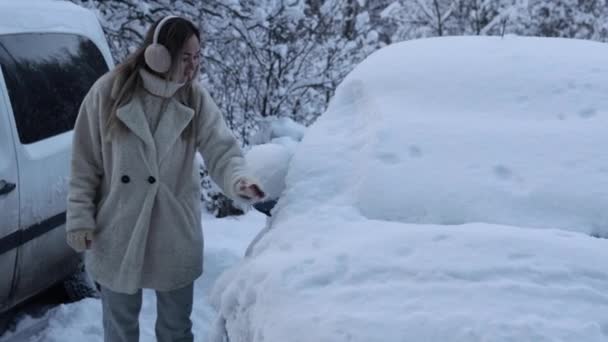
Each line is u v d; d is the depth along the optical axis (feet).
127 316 8.89
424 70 9.94
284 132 26.91
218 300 7.57
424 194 7.91
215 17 25.85
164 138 8.15
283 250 7.30
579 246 6.54
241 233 19.21
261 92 29.99
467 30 39.75
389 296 5.89
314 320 5.74
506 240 6.60
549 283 5.97
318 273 6.39
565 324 5.40
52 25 12.05
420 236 6.79
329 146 9.19
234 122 28.96
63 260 11.67
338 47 31.40
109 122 7.97
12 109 10.36
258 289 6.55
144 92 8.14
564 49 10.19
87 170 8.35
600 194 7.67
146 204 8.21
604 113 8.79
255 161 9.05
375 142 8.62
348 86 10.48
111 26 24.12
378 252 6.57
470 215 7.66
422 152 8.43
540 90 9.25
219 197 24.22
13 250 10.07
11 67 10.65
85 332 11.50
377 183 8.11
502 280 5.98
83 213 8.20
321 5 32.30
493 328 5.32
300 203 8.26
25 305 12.45
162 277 8.57
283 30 28.96
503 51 10.18
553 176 7.92
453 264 6.25
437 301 5.75
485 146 8.41
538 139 8.45
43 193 10.73
